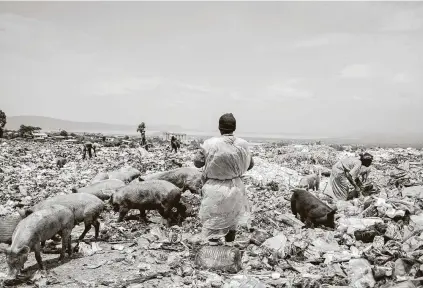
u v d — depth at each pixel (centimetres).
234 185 556
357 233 639
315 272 521
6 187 1341
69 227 584
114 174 1329
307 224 738
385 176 1302
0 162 2020
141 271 532
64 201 661
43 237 534
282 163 2147
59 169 1870
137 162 2138
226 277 511
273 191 1259
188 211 855
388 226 638
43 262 577
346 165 994
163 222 785
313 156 2266
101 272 531
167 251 617
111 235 720
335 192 1005
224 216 554
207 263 535
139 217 834
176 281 496
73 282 498
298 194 777
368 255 550
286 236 661
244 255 584
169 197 764
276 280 495
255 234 650
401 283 441
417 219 677
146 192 768
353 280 484
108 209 923
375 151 2692
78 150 2956
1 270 554
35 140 3934
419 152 2575
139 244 644
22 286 496
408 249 568
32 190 1298
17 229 519
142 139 3341
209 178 562
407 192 948
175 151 2873
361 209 828
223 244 595
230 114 556
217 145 539
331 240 634
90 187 1002
